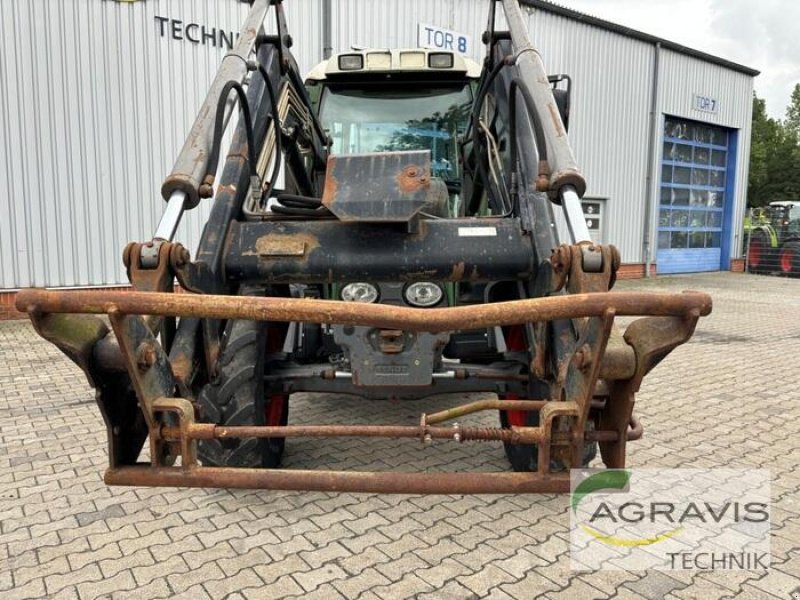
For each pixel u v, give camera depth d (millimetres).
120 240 8898
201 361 2506
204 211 9273
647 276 16406
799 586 2416
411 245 2756
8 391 5203
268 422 3391
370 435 2078
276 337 3391
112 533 2824
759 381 5699
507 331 3307
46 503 3131
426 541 2758
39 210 8328
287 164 4102
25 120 8148
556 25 13609
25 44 8070
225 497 3209
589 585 2422
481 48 12430
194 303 1828
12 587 2396
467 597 2338
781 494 3236
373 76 4340
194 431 2035
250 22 3254
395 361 2729
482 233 2807
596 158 14750
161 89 9047
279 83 3662
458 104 4387
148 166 9031
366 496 3230
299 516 2998
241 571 2512
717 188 18375
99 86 8586
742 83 18109
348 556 2627
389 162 2604
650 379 5758
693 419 4504
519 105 3248
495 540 2768
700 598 2336
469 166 4316
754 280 16578
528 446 3117
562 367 2311
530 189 2967
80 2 8352
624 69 14977
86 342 1960
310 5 10242
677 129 16812
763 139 42688
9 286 8250
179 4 9078
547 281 2586
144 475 2045
